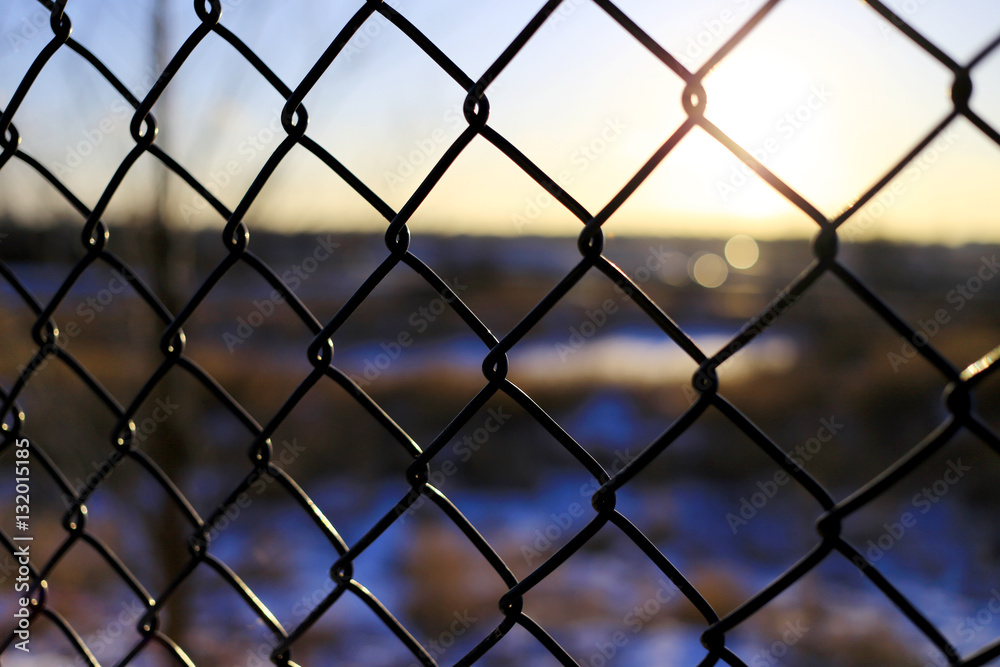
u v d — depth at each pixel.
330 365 0.96
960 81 0.64
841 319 15.99
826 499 0.74
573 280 0.81
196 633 3.80
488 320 15.52
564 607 6.42
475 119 0.81
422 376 13.27
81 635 3.96
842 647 5.65
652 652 5.60
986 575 7.04
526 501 9.60
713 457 11.22
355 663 5.04
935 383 12.31
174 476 3.51
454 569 6.89
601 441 12.02
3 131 1.13
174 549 3.50
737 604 6.54
